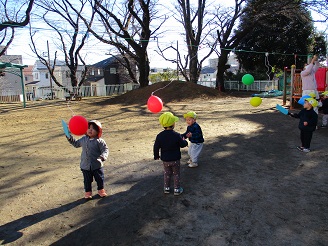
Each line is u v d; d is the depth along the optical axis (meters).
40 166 5.46
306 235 2.87
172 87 18.42
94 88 29.31
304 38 24.09
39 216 3.49
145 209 3.56
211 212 3.42
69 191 4.22
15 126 10.28
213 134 7.55
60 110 15.04
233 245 2.74
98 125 3.88
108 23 20.05
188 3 22.33
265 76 25.86
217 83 24.00
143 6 20.00
